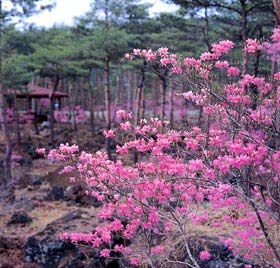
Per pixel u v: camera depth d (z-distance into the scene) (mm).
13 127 27938
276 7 7852
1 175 17078
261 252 6543
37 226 11070
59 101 36906
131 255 6305
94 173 5355
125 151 5246
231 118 4770
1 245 9711
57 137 26719
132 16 19141
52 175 16297
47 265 8500
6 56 20594
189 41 18578
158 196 5047
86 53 18469
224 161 4586
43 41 21672
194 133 5277
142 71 18781
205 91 4875
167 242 7504
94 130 28562
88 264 7965
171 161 5125
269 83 5094
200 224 8133
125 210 5176
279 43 5227
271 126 5348
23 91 26844
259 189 5523
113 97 46688
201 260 7047
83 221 9172
